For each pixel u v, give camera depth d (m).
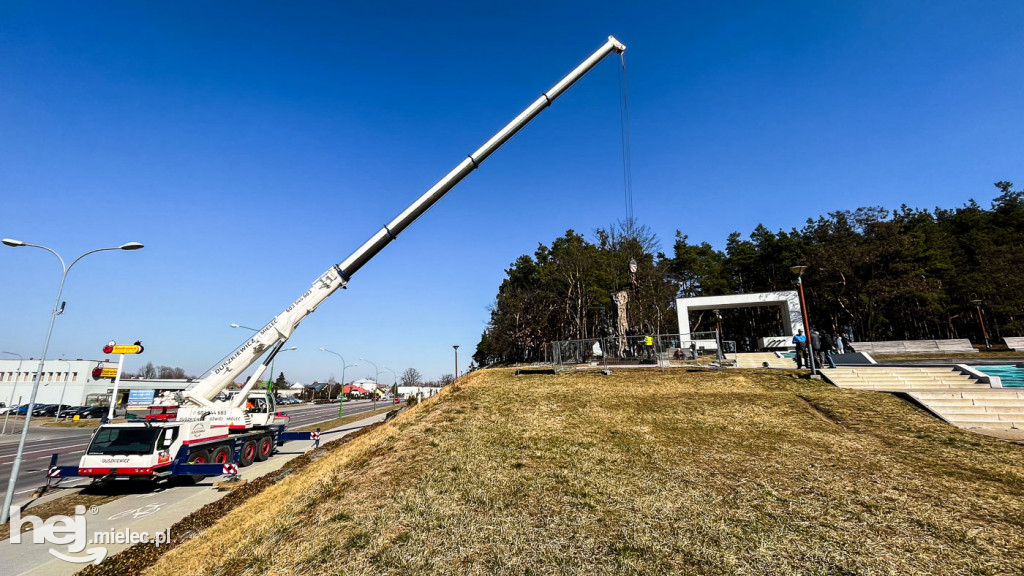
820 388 16.78
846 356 26.86
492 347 65.12
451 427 14.18
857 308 49.75
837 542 6.15
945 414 13.23
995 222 56.84
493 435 12.94
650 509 7.47
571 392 18.22
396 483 9.55
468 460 10.73
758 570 5.52
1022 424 12.39
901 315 51.19
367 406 73.00
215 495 12.93
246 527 8.51
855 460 9.80
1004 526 6.54
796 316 36.94
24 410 56.78
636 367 22.72
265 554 6.99
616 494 8.20
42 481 15.75
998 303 44.66
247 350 16.70
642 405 15.68
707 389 17.53
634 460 10.19
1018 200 59.91
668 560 5.82
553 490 8.55
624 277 47.28
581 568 5.73
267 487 13.08
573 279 55.19
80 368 65.56
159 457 13.25
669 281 56.56
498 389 19.92
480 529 7.03
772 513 7.15
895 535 6.33
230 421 16.62
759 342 37.91
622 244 47.84
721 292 60.91
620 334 26.36
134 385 66.06
